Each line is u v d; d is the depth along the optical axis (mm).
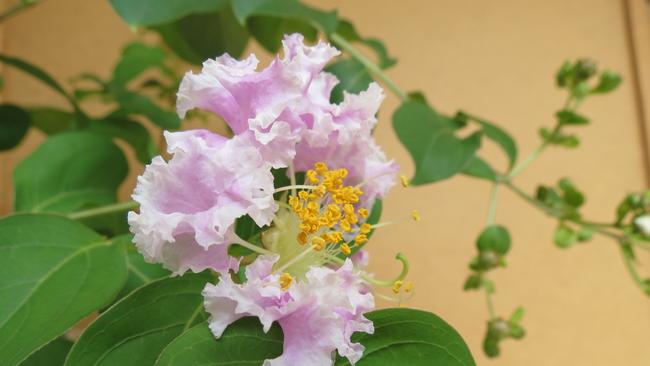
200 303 167
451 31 307
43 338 163
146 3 194
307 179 172
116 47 309
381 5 308
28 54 305
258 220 157
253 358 159
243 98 163
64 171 212
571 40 308
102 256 177
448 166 205
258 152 158
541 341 295
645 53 304
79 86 306
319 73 170
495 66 306
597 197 301
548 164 302
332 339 157
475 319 290
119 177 218
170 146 157
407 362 164
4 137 230
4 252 173
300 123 165
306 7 213
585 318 297
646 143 302
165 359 156
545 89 305
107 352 161
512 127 303
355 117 169
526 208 298
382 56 238
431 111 213
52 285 171
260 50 293
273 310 157
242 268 167
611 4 310
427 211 291
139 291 165
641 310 298
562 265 298
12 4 304
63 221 179
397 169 175
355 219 167
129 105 233
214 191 156
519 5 309
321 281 158
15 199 207
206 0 197
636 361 296
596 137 304
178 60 290
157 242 156
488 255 226
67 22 308
